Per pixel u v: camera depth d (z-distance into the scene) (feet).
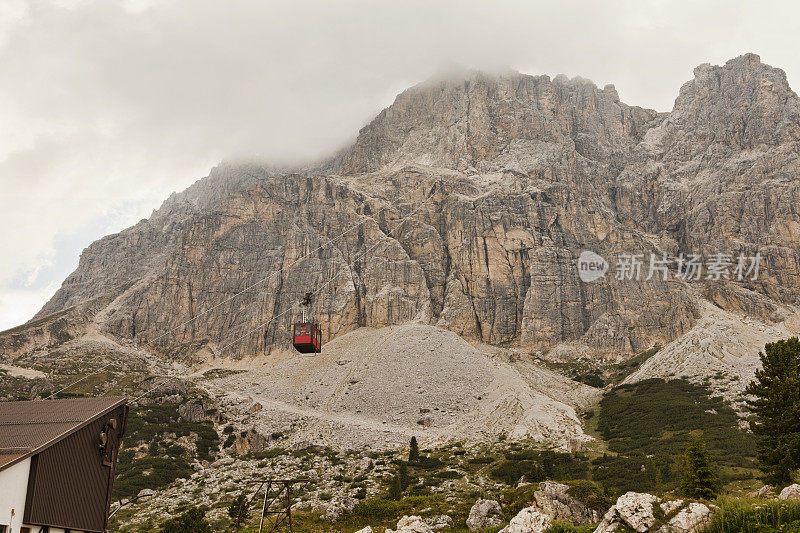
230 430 604.90
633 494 141.18
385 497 387.75
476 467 463.83
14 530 139.44
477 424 583.99
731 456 410.52
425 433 583.58
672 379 652.89
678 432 497.46
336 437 579.48
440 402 645.10
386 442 561.02
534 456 472.85
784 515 126.31
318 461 506.89
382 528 235.40
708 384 611.88
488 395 648.38
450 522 247.09
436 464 479.41
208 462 529.86
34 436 153.17
